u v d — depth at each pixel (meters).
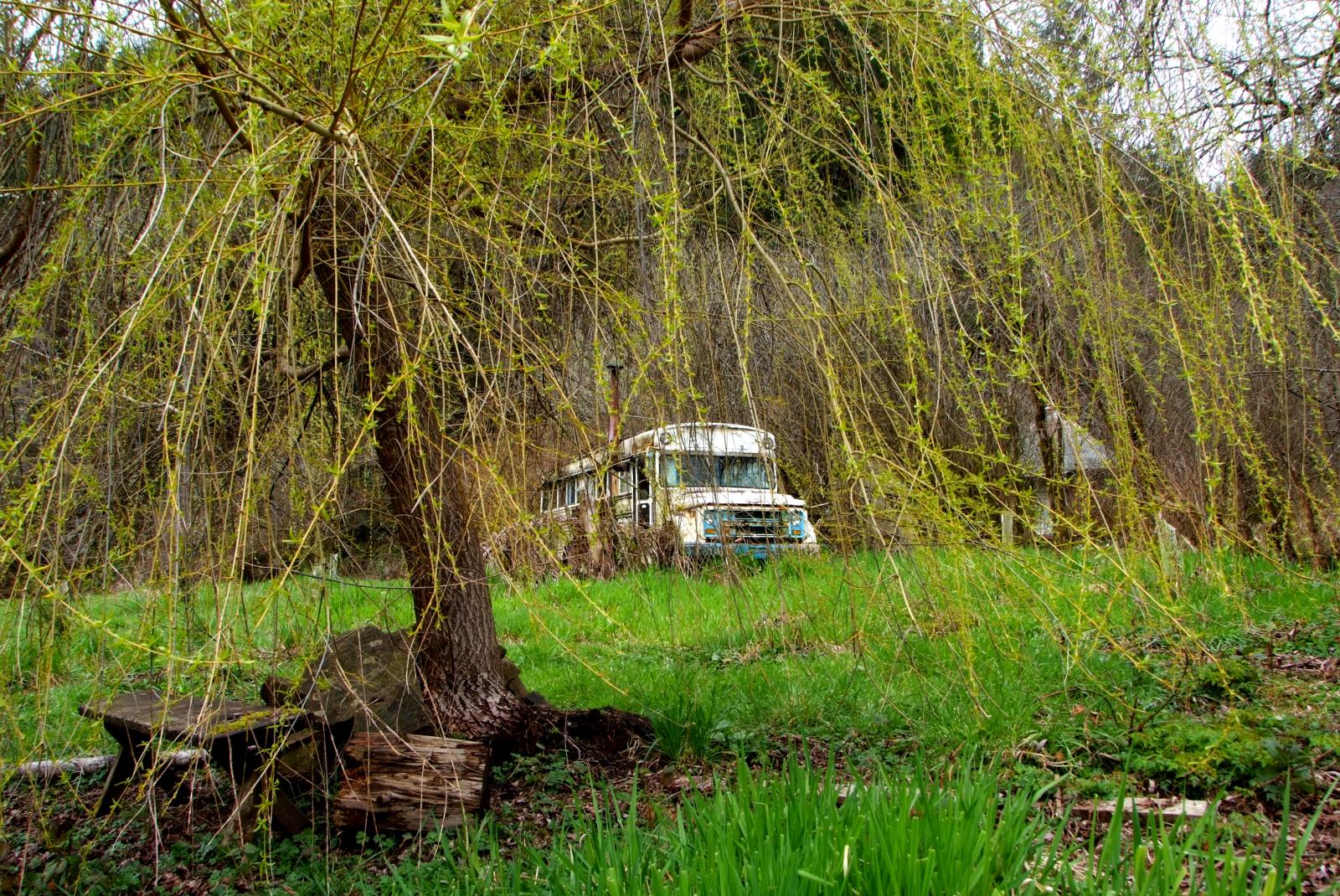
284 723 3.09
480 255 3.42
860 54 3.70
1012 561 3.00
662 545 3.65
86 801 4.06
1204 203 3.17
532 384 3.21
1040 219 3.44
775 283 3.78
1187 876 2.46
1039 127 3.33
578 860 2.38
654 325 3.70
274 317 3.07
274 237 2.55
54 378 3.11
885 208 3.11
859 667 4.56
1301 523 5.79
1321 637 5.04
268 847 3.19
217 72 2.74
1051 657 4.52
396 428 3.56
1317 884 2.52
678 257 2.80
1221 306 3.44
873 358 3.48
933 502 2.74
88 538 3.01
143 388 3.04
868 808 2.30
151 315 2.59
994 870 2.13
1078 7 3.52
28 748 3.04
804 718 4.42
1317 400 5.18
